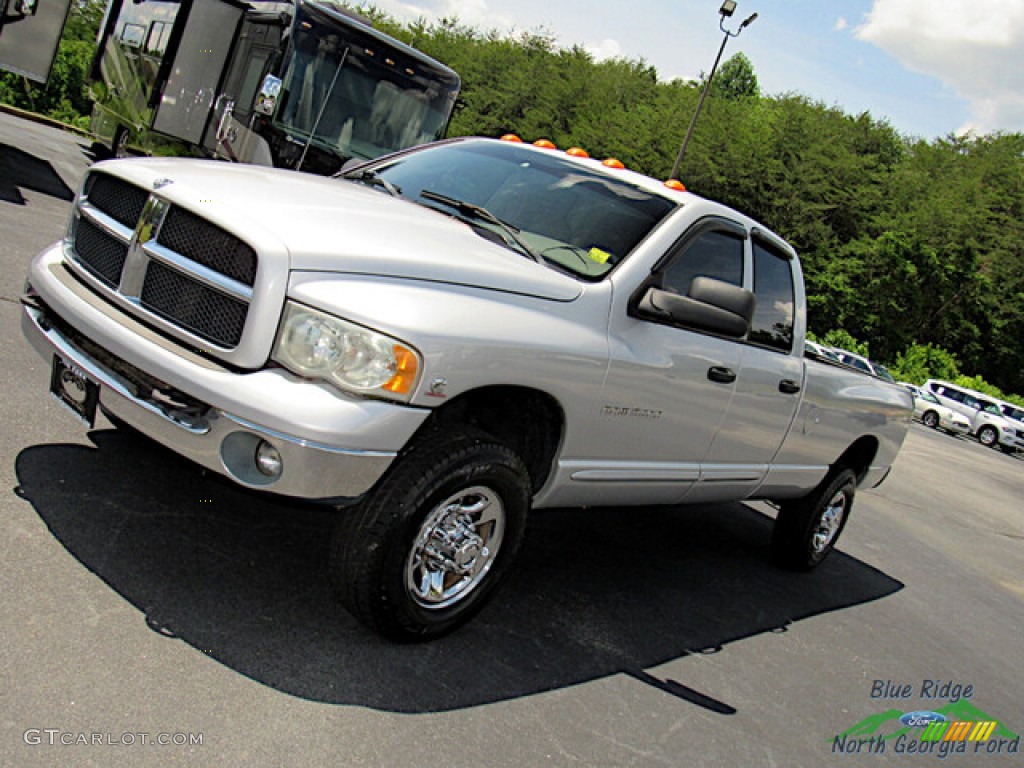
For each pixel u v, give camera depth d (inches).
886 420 238.5
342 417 108.8
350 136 450.6
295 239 113.3
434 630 130.0
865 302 2015.3
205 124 478.3
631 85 2491.4
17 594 111.6
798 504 228.2
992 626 248.5
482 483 126.6
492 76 2588.6
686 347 158.4
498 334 122.5
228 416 109.0
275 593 131.7
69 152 686.5
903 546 318.0
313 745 101.9
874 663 189.3
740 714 145.9
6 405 167.3
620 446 153.6
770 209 1956.2
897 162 2573.8
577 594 172.6
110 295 123.7
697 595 194.5
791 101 2068.2
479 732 115.5
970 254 2155.5
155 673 105.3
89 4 1381.6
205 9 472.7
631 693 139.9
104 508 139.9
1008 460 1045.2
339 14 443.5
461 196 163.0
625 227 155.2
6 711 92.1
